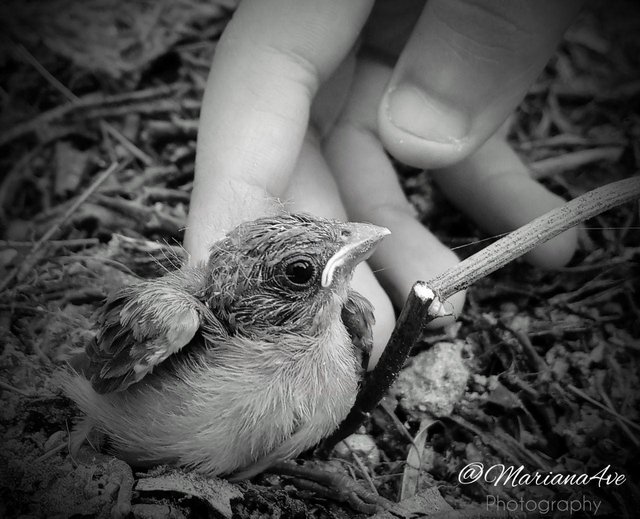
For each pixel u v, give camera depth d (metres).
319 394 0.17
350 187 0.23
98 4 0.26
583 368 0.20
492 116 0.20
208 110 0.21
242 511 0.17
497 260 0.16
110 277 0.21
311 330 0.17
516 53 0.19
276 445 0.17
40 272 0.21
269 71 0.20
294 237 0.16
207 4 0.27
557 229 0.16
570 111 0.25
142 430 0.17
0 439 0.18
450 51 0.19
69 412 0.18
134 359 0.16
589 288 0.22
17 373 0.19
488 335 0.21
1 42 0.25
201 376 0.16
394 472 0.19
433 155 0.20
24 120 0.24
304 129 0.21
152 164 0.24
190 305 0.16
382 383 0.17
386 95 0.20
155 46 0.26
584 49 0.27
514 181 0.22
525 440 0.19
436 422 0.20
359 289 0.20
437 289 0.16
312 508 0.18
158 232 0.23
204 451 0.17
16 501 0.17
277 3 0.20
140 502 0.17
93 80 0.25
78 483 0.17
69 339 0.20
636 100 0.25
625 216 0.23
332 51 0.21
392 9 0.23
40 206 0.23
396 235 0.22
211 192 0.20
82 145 0.24
